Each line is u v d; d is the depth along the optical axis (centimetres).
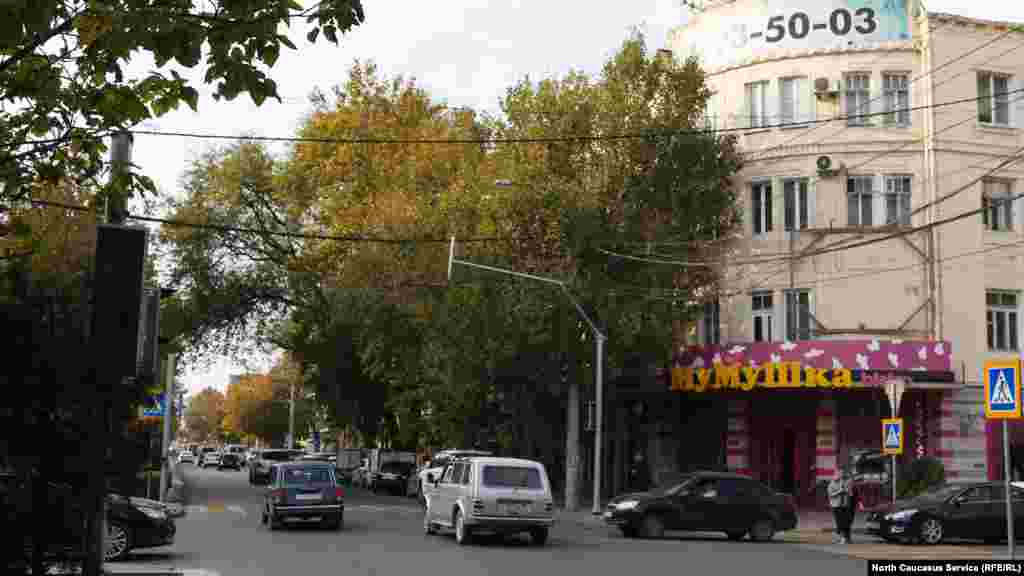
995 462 3316
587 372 3525
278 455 5453
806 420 3453
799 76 3575
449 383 3525
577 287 3191
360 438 6419
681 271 3384
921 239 3400
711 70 3753
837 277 3431
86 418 741
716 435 3662
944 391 3316
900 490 3114
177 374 4866
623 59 3441
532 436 3962
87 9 720
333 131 4300
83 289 786
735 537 2547
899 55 3491
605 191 3362
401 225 3634
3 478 704
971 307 3384
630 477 3994
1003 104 3509
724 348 3428
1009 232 3462
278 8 744
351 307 3984
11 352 709
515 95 3325
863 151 3469
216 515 3042
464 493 2178
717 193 3412
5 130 881
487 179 3288
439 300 3606
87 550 741
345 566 1736
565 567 1756
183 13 732
